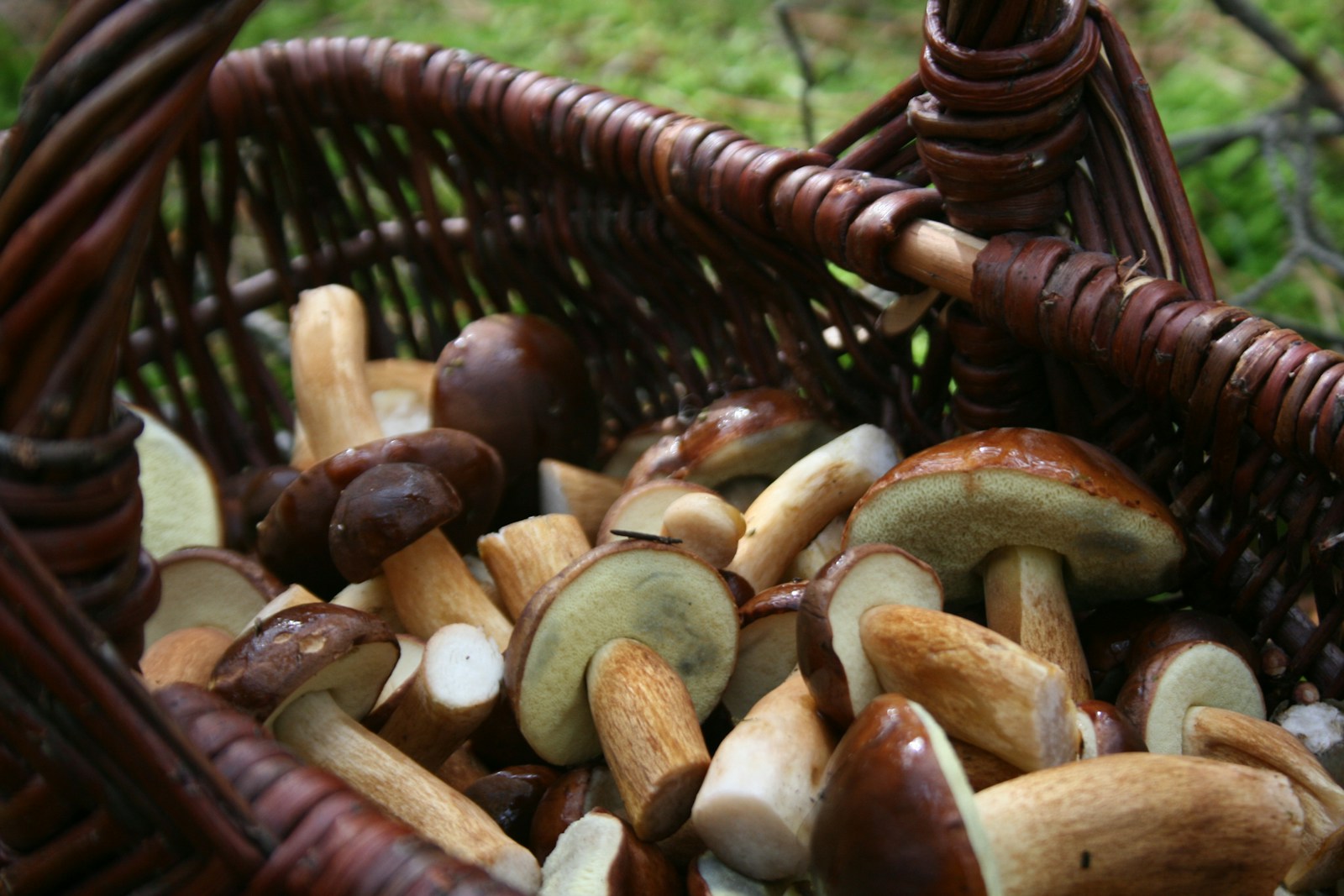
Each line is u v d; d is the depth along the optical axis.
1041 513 0.46
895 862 0.38
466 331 0.57
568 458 0.58
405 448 0.51
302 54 0.60
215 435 0.64
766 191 0.52
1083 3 0.47
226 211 0.62
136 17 0.38
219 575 0.52
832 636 0.43
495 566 0.50
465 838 0.43
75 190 0.37
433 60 0.59
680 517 0.49
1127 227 0.49
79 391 0.38
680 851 0.45
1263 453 0.46
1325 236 0.88
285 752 0.39
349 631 0.44
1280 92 1.13
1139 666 0.46
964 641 0.42
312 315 0.57
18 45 1.17
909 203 0.49
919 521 0.47
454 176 0.62
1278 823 0.39
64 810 0.38
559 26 1.28
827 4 1.35
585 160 0.57
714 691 0.47
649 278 0.59
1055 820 0.39
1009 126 0.47
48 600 0.37
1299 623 0.48
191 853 0.38
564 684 0.46
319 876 0.37
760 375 0.57
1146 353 0.46
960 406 0.51
